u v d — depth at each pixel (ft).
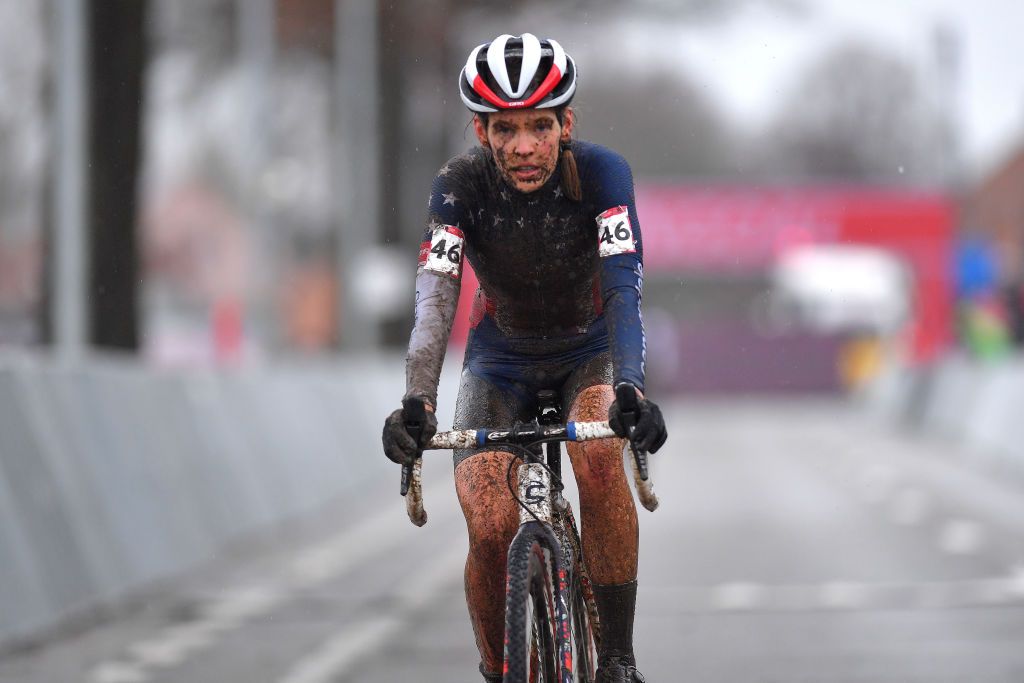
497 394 52.85
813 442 273.33
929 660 75.25
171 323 548.31
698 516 145.89
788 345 532.73
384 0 276.41
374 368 224.74
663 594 98.17
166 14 245.04
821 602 94.32
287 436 153.89
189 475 118.83
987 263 430.61
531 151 47.06
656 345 422.00
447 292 49.16
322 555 124.36
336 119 316.81
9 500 84.33
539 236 50.24
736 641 81.35
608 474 49.42
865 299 465.47
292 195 328.08
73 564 91.71
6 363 88.89
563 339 52.39
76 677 73.92
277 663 77.51
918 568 108.99
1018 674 71.51
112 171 155.84
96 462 99.50
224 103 296.92
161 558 107.76
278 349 248.73
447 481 200.64
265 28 248.93
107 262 155.43
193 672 75.20
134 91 156.15
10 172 302.86
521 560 44.37
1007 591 97.96
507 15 246.68
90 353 154.40
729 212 405.39
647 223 404.57
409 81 295.28
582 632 53.16
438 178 50.37
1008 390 229.66
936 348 407.64
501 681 49.03
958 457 232.12
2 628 80.43
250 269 250.78
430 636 85.51
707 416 398.42
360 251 289.94
